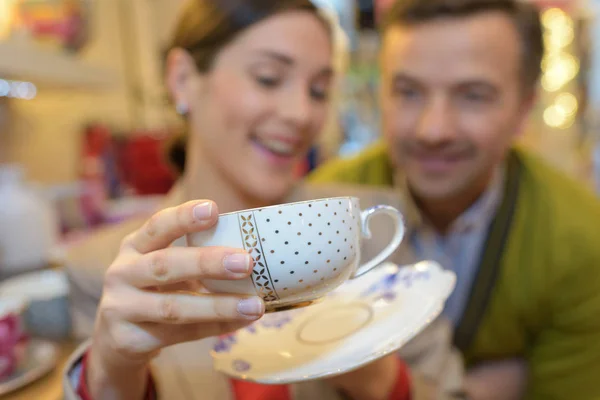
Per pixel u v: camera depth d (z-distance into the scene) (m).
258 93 0.43
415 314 0.30
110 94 1.22
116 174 1.09
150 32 1.43
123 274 0.26
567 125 1.40
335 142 1.42
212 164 0.47
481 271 0.59
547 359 0.62
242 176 0.46
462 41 0.53
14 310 0.39
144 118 1.38
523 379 0.64
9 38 0.63
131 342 0.26
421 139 0.56
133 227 0.49
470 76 0.53
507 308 0.60
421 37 0.54
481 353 0.63
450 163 0.58
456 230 0.63
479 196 0.62
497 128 0.56
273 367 0.29
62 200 0.88
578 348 0.59
